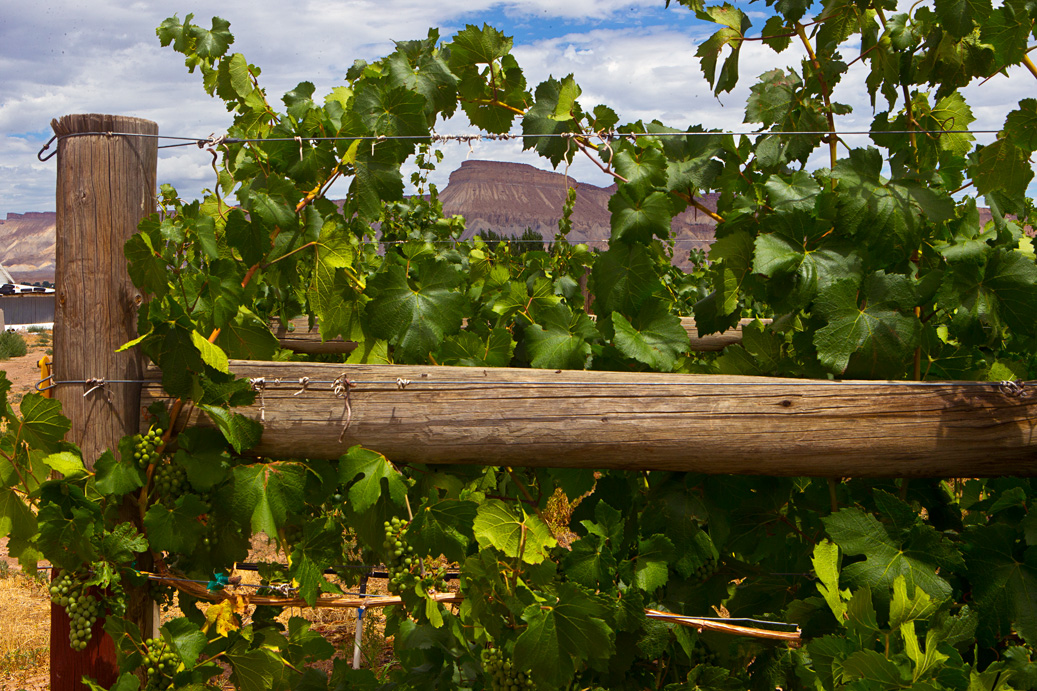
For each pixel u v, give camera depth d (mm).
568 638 1871
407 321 2303
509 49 2525
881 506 1937
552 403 1977
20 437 2002
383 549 2133
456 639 2320
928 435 1896
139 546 1990
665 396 1947
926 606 1720
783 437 1917
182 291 2070
